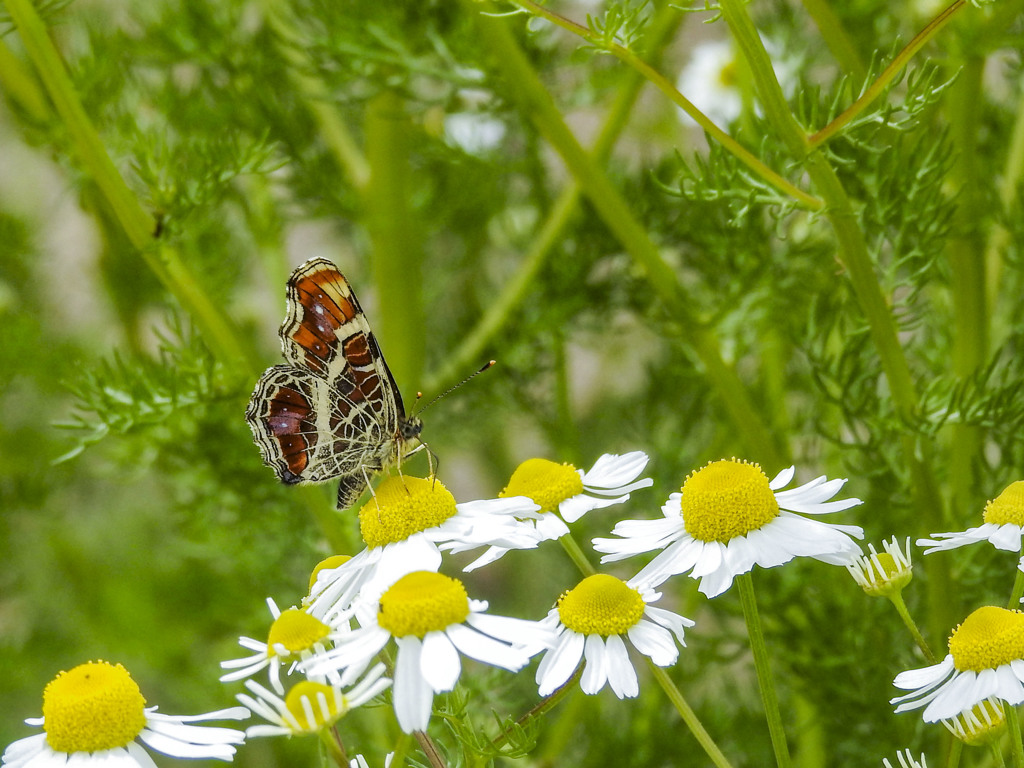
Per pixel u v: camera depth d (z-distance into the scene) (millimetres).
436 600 306
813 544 312
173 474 440
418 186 472
